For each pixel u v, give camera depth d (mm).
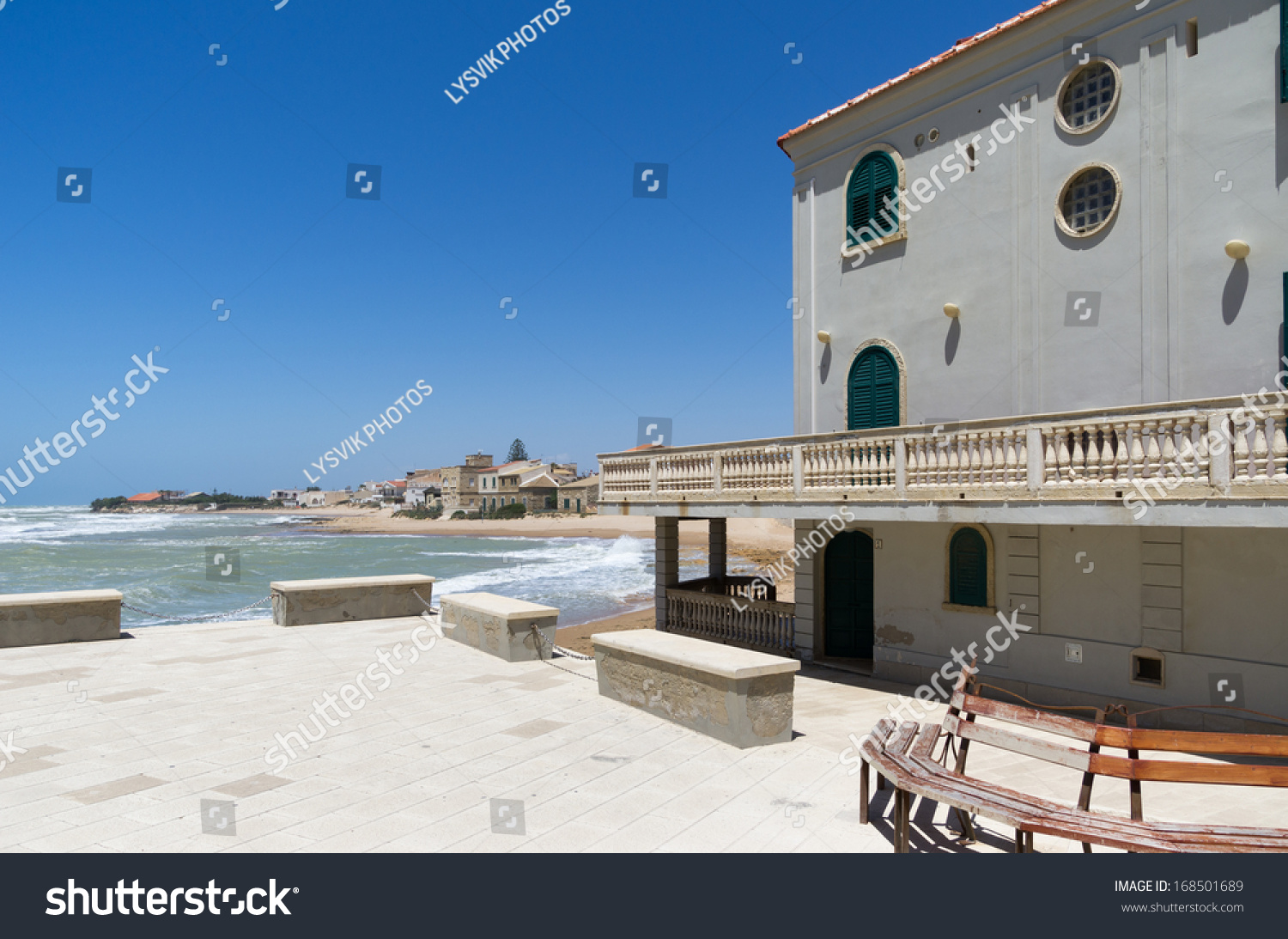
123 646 13445
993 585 11844
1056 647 11094
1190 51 9883
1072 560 10977
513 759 7730
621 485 15930
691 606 17078
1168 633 9969
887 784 7105
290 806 6461
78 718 9117
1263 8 9227
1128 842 4371
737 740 8156
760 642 15609
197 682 10945
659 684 9320
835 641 14734
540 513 116312
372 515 151000
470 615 13688
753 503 13086
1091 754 5395
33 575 48312
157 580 45062
